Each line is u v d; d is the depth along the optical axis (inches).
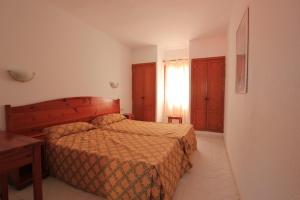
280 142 32.8
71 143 81.7
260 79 46.6
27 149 55.8
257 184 47.5
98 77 139.9
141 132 103.7
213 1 97.0
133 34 149.5
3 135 66.4
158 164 59.7
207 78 161.8
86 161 71.2
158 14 112.4
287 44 30.5
